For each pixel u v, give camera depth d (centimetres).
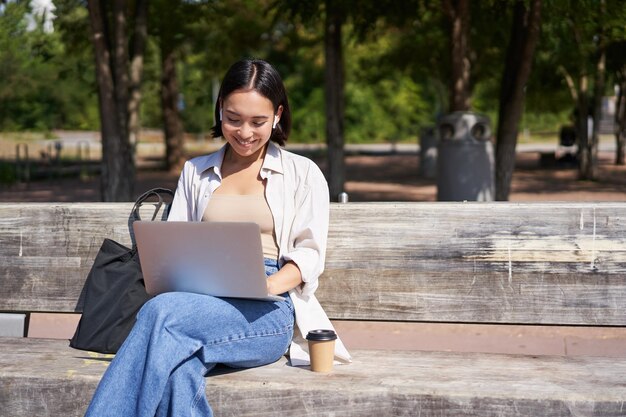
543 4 1154
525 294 391
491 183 1219
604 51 2109
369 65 2606
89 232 425
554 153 2614
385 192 1848
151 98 4956
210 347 341
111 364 329
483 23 1598
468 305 396
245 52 2341
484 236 394
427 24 1998
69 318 721
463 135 1214
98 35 1127
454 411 327
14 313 440
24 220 432
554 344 632
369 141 4912
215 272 346
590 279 387
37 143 3559
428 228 397
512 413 324
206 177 387
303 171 378
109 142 1145
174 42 1761
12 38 1453
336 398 333
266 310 357
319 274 374
